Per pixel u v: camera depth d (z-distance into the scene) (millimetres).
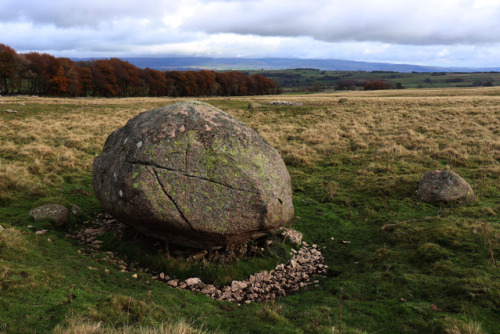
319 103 43938
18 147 17688
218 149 7637
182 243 8000
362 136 22625
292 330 5016
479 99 41125
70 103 41281
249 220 7406
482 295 5840
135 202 7254
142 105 42844
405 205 11438
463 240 8258
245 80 110938
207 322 5324
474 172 14125
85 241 8781
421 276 6879
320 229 10352
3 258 5879
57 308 4688
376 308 5957
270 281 7629
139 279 6980
